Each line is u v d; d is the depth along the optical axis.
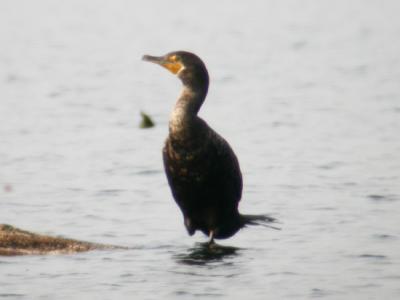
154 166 17.03
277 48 40.75
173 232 12.43
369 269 10.63
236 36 45.38
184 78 11.46
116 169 16.77
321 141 19.45
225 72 33.00
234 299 9.61
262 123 22.11
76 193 14.81
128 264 10.79
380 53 38.34
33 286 9.95
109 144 19.47
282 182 15.47
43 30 47.97
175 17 54.41
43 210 13.68
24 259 10.84
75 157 17.98
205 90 11.48
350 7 61.38
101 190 15.02
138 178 16.02
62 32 47.03
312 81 30.23
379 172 16.14
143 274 10.41
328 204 13.85
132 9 58.69
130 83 30.48
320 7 61.28
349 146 18.77
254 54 38.66
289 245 11.70
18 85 29.69
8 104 25.69
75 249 11.25
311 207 13.70
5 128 21.62
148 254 11.26
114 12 57.00
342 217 13.06
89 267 10.63
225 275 10.41
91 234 12.31
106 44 42.31
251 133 20.73
